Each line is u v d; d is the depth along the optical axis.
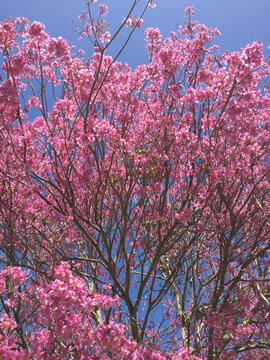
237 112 4.76
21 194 5.71
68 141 5.50
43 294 3.34
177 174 6.08
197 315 5.85
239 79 4.48
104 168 5.79
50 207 5.89
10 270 3.69
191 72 6.09
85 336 3.47
